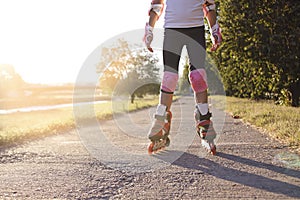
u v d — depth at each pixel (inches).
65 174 142.4
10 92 2069.4
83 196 113.5
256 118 357.1
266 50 536.4
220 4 591.2
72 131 322.7
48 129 317.7
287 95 616.7
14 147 222.8
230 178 131.0
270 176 133.1
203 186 121.6
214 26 180.9
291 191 114.4
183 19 169.0
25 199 110.7
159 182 127.8
